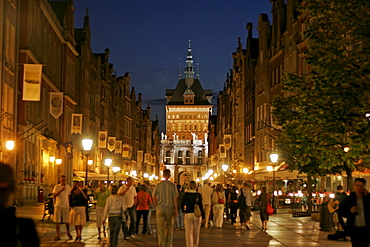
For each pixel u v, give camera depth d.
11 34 34.75
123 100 99.56
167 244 15.65
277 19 54.53
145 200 22.59
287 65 49.09
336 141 20.95
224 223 30.58
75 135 56.91
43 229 22.70
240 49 78.81
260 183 56.69
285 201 47.22
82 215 19.94
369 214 11.75
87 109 64.56
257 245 19.08
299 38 45.47
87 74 64.75
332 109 19.42
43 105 43.22
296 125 22.66
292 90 23.42
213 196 26.67
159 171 172.50
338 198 21.39
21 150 36.47
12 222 4.83
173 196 15.71
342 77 18.89
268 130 55.41
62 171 50.28
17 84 35.78
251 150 64.12
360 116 19.20
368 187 30.39
